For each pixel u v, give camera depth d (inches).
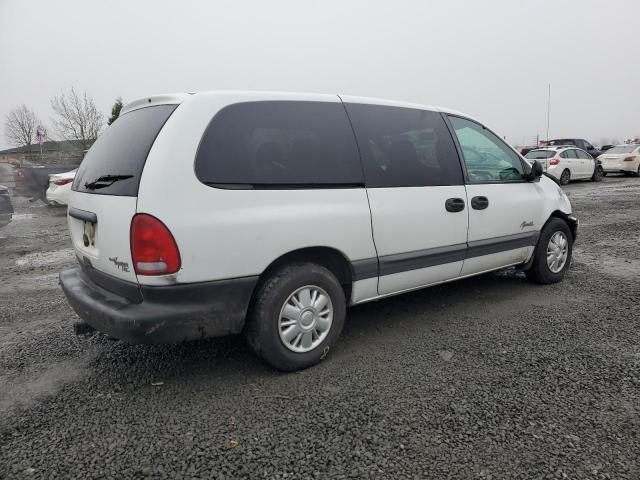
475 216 164.6
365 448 94.6
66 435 100.6
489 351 137.6
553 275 202.1
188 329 110.1
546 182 200.8
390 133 146.3
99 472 88.9
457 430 99.8
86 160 137.7
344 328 158.1
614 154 845.2
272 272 122.3
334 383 120.6
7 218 350.6
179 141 108.7
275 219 117.6
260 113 122.0
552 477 85.7
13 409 111.3
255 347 122.0
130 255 107.0
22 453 94.7
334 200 128.9
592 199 525.0
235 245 112.3
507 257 181.9
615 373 122.9
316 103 133.0
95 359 137.7
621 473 86.4
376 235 137.3
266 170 119.2
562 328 153.7
